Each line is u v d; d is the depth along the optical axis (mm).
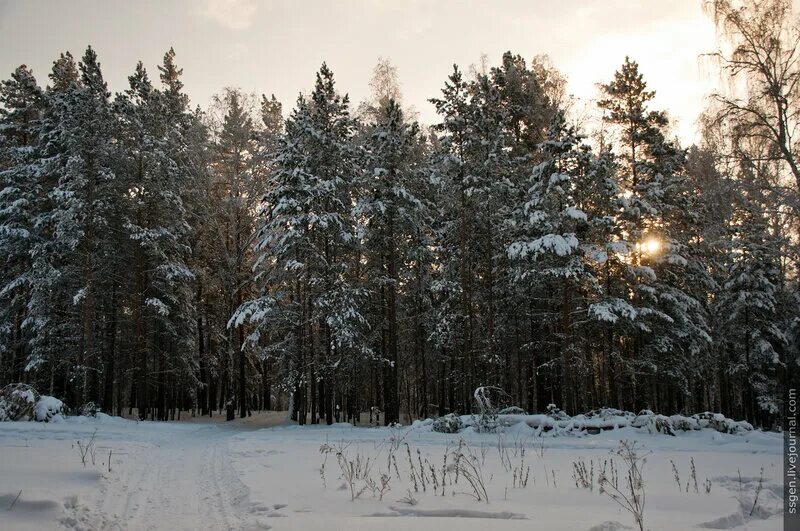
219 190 31719
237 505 7238
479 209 23625
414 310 29734
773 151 16578
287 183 24734
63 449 12078
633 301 24875
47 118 28031
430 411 38906
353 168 26562
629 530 5715
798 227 17156
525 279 23375
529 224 21812
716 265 29578
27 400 19609
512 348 28188
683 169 25922
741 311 30031
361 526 5855
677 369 25219
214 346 37375
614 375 24641
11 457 10086
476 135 23250
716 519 6191
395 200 24984
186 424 24828
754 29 16703
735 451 13219
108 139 26422
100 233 26578
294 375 24531
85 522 6301
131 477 9461
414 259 26891
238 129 30188
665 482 8812
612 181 21641
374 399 42188
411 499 7207
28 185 26672
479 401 18766
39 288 24031
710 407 37375
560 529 5676
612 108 25266
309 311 25203
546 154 23922
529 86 26156
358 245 25812
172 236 27250
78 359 24750
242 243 30875
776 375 30625
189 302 29906
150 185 27125
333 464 10914
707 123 17609
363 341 25141
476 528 5738
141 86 28438
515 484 8688
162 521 6508
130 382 33906
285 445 14617
